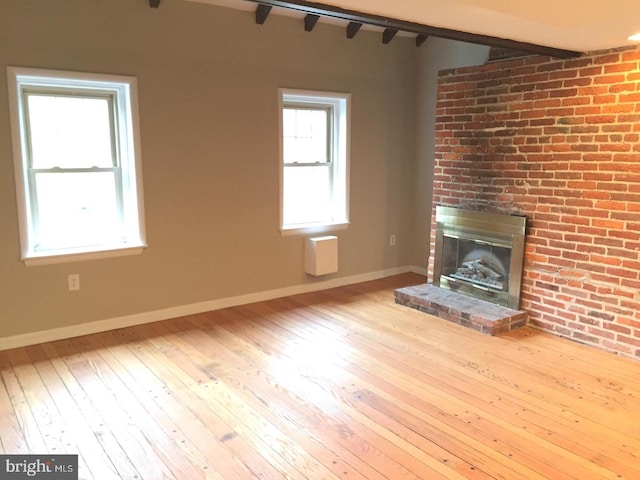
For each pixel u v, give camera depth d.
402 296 4.66
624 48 3.36
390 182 5.60
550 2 2.38
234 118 4.40
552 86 3.77
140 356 3.53
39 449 2.44
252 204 4.62
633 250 3.44
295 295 5.01
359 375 3.25
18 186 3.52
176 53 4.02
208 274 4.46
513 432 2.61
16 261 3.59
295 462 2.35
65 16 3.54
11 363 3.40
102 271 3.94
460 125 4.48
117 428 2.62
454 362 3.45
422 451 2.44
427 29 2.88
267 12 4.30
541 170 3.91
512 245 4.13
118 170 4.04
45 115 3.69
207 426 2.64
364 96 5.21
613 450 2.47
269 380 3.17
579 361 3.48
